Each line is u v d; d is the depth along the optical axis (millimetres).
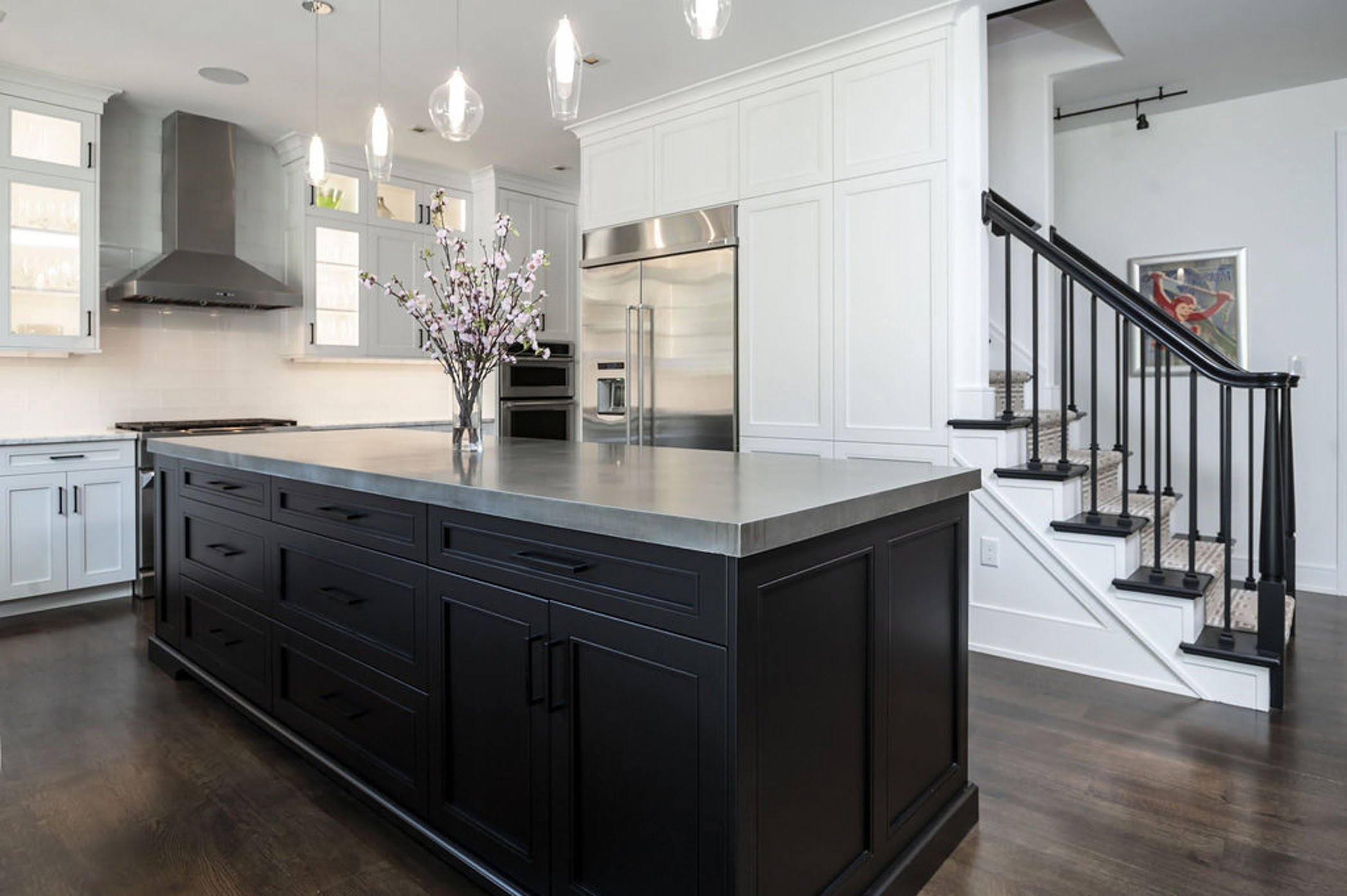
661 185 4457
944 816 1905
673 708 1390
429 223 5645
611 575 1478
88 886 1768
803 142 3867
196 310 4918
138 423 4570
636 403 4598
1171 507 3707
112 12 3334
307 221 5004
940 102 3434
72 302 4098
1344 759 2354
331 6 3291
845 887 1572
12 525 3807
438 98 2406
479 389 2604
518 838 1680
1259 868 1822
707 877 1339
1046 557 3180
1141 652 2971
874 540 1661
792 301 3938
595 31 3537
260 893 1748
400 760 1988
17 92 3918
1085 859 1865
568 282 6262
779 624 1397
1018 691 2914
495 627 1715
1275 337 4398
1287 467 3496
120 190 4555
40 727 2604
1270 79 4188
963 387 3432
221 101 4402
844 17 3432
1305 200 4293
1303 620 3801
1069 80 4188
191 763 2365
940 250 3457
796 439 3947
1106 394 4816
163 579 3160
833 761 1558
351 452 2578
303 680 2344
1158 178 4707
